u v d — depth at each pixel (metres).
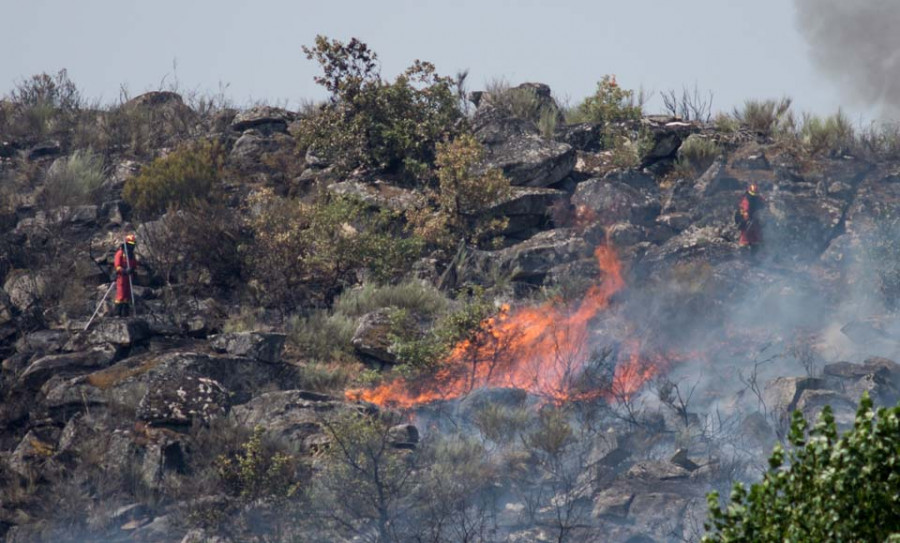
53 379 64.81
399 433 57.00
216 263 79.25
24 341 71.88
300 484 52.59
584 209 85.88
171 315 74.00
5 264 80.50
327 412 60.78
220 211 82.06
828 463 21.08
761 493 21.48
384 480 51.62
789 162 91.06
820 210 83.06
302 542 49.62
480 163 88.69
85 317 74.44
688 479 52.44
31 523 54.59
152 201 86.31
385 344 69.44
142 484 56.22
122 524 53.94
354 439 53.59
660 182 91.94
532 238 83.38
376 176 90.88
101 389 63.09
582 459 55.12
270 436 57.16
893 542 19.47
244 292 78.56
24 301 76.00
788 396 58.59
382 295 76.69
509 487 53.22
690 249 79.44
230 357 66.62
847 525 20.56
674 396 62.31
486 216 84.75
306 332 73.12
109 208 86.94
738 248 79.69
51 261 81.25
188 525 52.00
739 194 85.94
